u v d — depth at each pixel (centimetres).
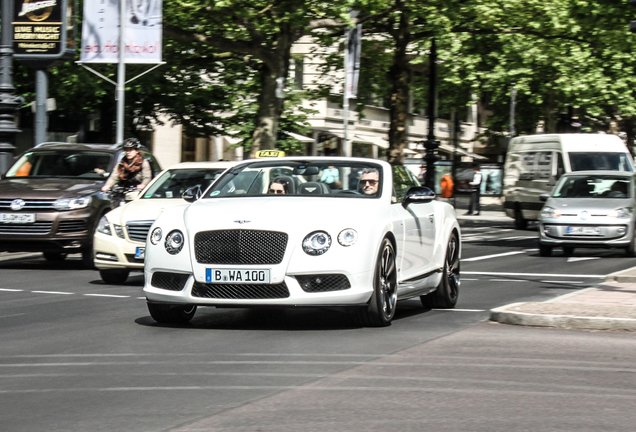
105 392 846
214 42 3866
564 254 2911
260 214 1226
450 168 5525
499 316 1318
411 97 8250
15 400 816
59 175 2352
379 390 855
